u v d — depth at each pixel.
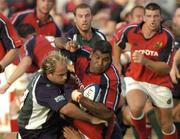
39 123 24.11
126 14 38.91
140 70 30.14
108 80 24.67
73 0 55.03
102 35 29.02
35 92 23.73
